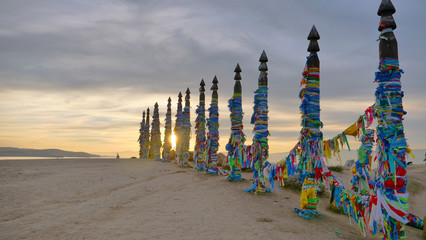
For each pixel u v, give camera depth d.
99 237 6.04
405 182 6.07
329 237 6.91
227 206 9.50
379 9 6.69
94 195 11.23
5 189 12.03
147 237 6.05
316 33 9.25
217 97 18.88
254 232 6.73
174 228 6.78
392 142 6.20
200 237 6.16
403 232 6.16
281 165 9.87
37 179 15.42
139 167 23.81
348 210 7.32
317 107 9.09
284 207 10.02
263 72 13.01
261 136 12.52
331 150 8.33
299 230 7.22
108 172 19.48
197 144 21.16
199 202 9.91
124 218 7.63
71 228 6.69
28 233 6.32
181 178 16.23
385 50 6.54
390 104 6.25
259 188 12.18
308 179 8.92
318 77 9.27
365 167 10.45
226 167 22.61
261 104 12.73
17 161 31.44
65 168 22.44
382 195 6.28
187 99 25.12
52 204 9.47
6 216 7.84
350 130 7.59
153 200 10.12
